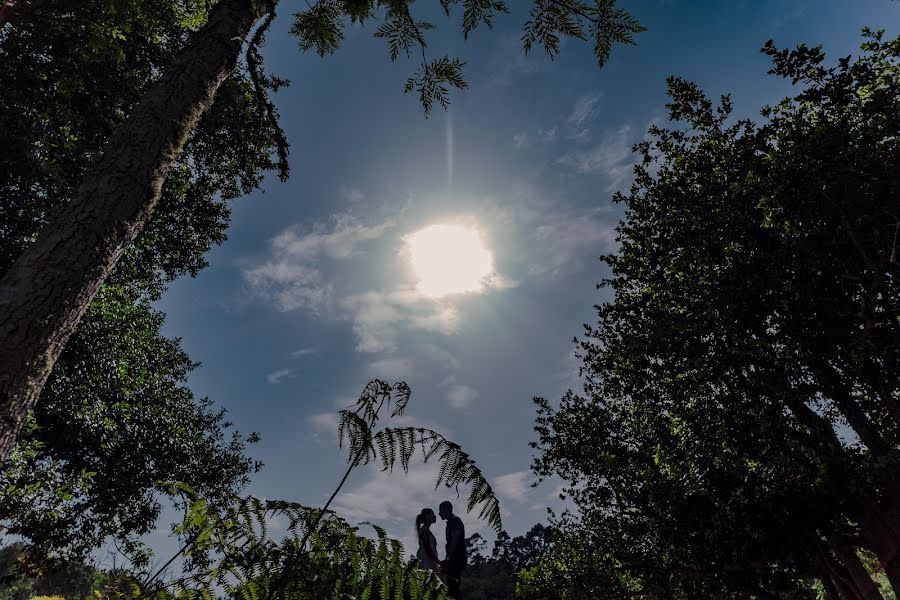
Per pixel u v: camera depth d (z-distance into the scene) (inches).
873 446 358.9
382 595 52.7
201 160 530.0
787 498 348.2
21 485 327.3
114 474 495.2
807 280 381.1
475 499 58.7
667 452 443.5
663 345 447.8
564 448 506.9
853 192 354.6
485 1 209.2
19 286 93.3
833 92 360.8
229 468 603.2
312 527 55.7
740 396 399.9
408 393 64.1
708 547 377.1
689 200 453.7
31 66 326.0
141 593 50.4
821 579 381.1
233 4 157.1
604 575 427.8
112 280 456.8
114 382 490.0
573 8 192.1
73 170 378.3
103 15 302.4
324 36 246.2
